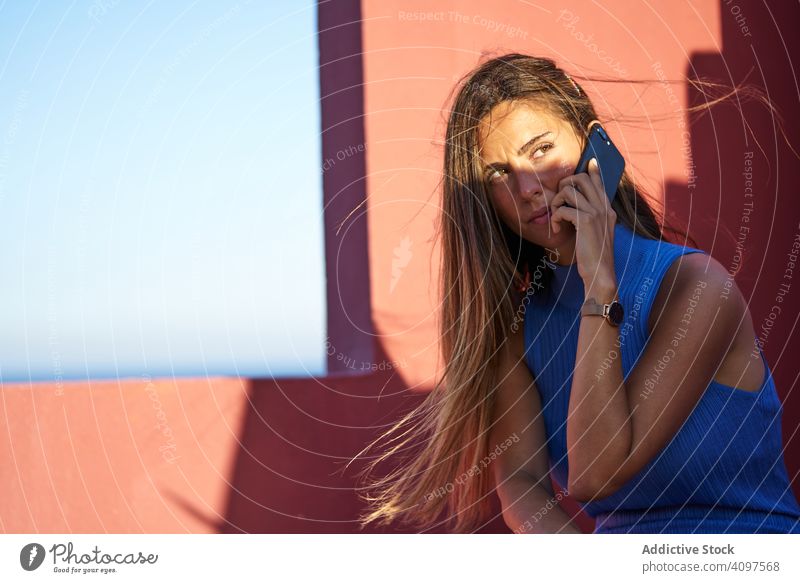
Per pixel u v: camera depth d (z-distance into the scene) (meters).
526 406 1.48
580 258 1.26
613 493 1.27
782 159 2.65
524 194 1.36
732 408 1.24
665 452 1.25
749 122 2.66
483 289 1.46
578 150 1.37
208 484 2.47
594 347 1.22
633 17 2.62
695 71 2.64
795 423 2.59
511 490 1.42
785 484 1.29
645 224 1.42
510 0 2.57
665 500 1.28
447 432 1.53
